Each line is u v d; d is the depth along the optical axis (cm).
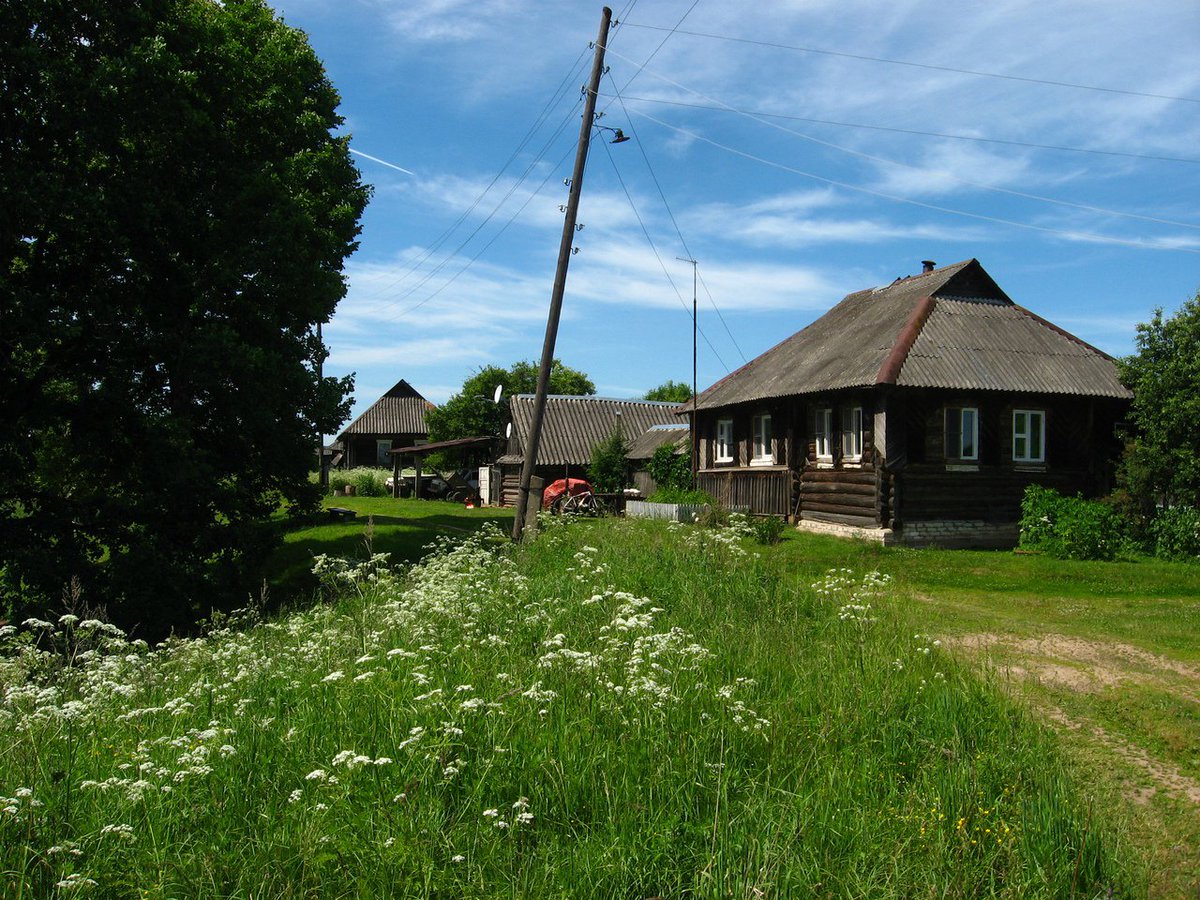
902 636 915
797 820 495
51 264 1577
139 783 447
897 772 596
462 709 547
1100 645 1077
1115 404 2245
